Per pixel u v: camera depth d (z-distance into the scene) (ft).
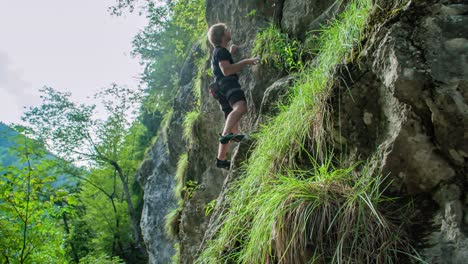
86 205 95.66
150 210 44.62
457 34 6.75
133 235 96.07
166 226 27.58
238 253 8.82
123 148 96.94
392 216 6.98
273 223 7.41
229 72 16.34
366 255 6.49
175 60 76.38
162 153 46.34
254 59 16.79
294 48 16.17
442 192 6.60
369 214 6.89
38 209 17.10
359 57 8.32
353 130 8.37
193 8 33.55
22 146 16.87
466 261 5.78
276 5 19.21
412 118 6.96
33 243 17.24
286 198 7.51
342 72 8.61
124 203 96.27
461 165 6.44
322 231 7.03
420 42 7.03
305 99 9.99
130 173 100.42
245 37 21.15
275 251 7.52
